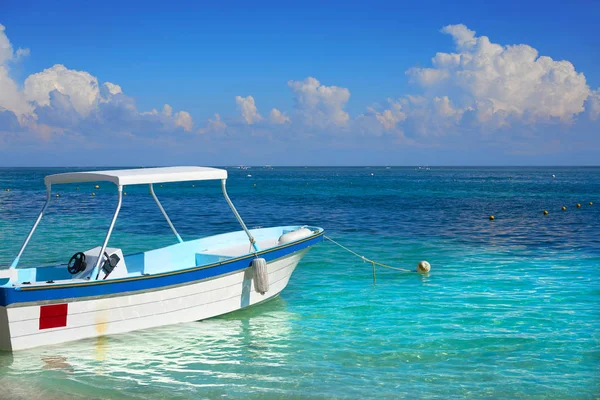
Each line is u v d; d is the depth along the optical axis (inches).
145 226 1106.1
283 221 1209.4
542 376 308.0
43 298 339.3
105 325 369.4
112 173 393.4
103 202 1856.5
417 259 703.7
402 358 337.7
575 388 291.7
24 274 406.3
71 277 422.3
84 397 282.4
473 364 327.0
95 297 358.3
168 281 386.9
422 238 914.7
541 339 371.9
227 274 421.7
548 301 476.1
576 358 335.9
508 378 305.3
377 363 329.4
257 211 1481.3
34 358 336.2
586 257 712.4
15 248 801.6
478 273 607.5
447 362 330.6
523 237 925.8
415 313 441.7
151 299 383.9
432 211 1477.6
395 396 281.9
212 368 322.7
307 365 327.0
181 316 403.5
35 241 879.1
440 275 597.9
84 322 360.2
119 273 413.7
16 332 335.9
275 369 320.5
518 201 1904.5
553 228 1066.1
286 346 361.7
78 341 361.1
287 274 490.0
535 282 556.4
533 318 422.6
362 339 375.9
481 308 454.6
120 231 1019.3
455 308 455.8
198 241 498.6
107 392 288.4
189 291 402.0
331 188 3014.3
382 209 1551.4
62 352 346.3
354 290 526.6
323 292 518.9
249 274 438.9
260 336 382.9
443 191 2662.4
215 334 387.5
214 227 1095.0
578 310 445.1
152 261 467.2
